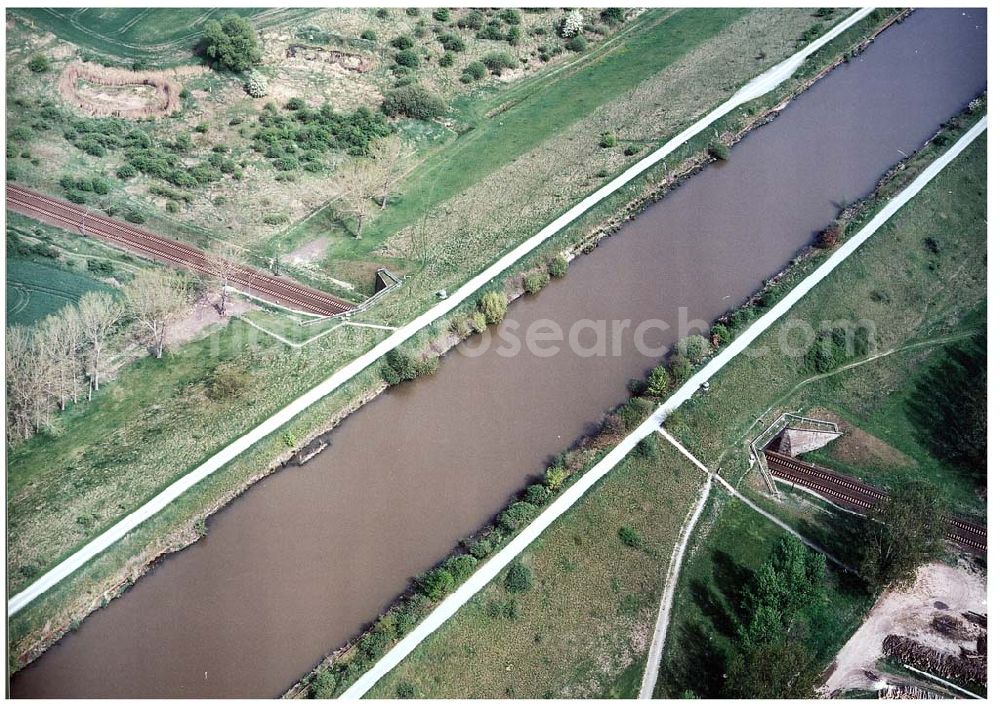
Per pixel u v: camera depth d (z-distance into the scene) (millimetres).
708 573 116562
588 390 137500
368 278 152125
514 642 109562
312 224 159500
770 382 139375
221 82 179000
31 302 138625
